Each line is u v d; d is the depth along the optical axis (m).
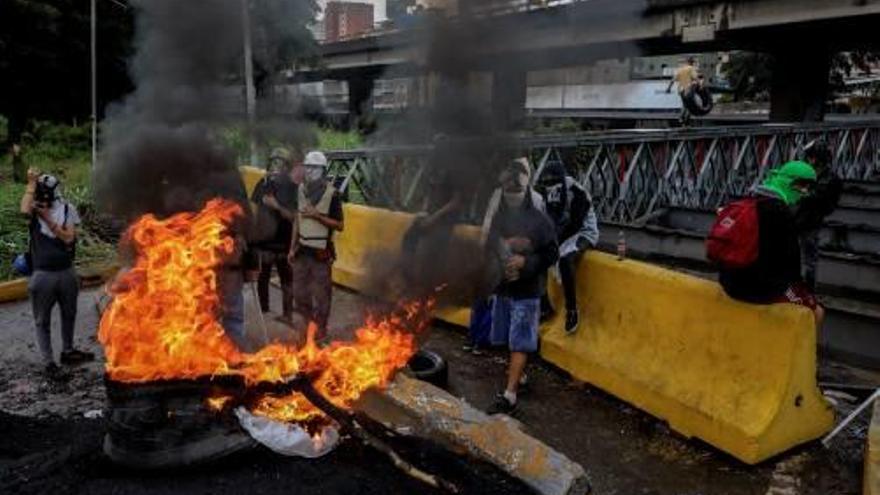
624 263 5.10
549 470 3.50
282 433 3.67
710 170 11.95
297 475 3.54
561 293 5.75
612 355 5.10
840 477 3.95
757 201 4.15
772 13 16.52
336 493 3.40
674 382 4.59
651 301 4.85
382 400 4.24
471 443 3.73
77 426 4.39
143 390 3.47
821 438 4.32
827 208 6.32
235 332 5.20
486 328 5.93
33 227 5.29
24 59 17.78
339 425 3.84
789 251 4.10
